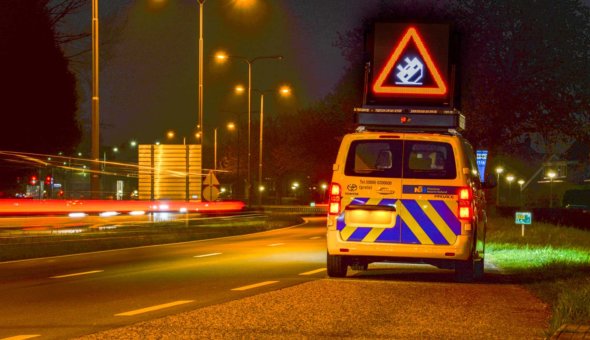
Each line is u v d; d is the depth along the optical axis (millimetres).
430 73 14656
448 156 13680
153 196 42281
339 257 14430
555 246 24094
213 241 29078
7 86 45812
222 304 11148
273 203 115562
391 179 13719
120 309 10797
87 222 32688
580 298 10844
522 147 47375
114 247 26031
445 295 12328
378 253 13695
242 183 121500
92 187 33062
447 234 13578
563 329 8719
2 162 46656
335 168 13891
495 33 44781
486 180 16203
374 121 14164
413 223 13633
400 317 10094
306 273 15641
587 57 45562
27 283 14281
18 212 29250
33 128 47750
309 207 92688
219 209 46875
